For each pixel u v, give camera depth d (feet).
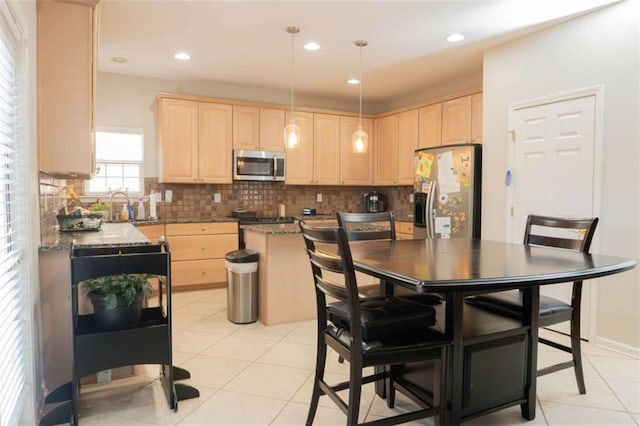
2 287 5.09
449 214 13.93
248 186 18.44
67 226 10.07
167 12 10.39
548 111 11.37
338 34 11.83
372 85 17.49
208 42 12.50
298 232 11.69
